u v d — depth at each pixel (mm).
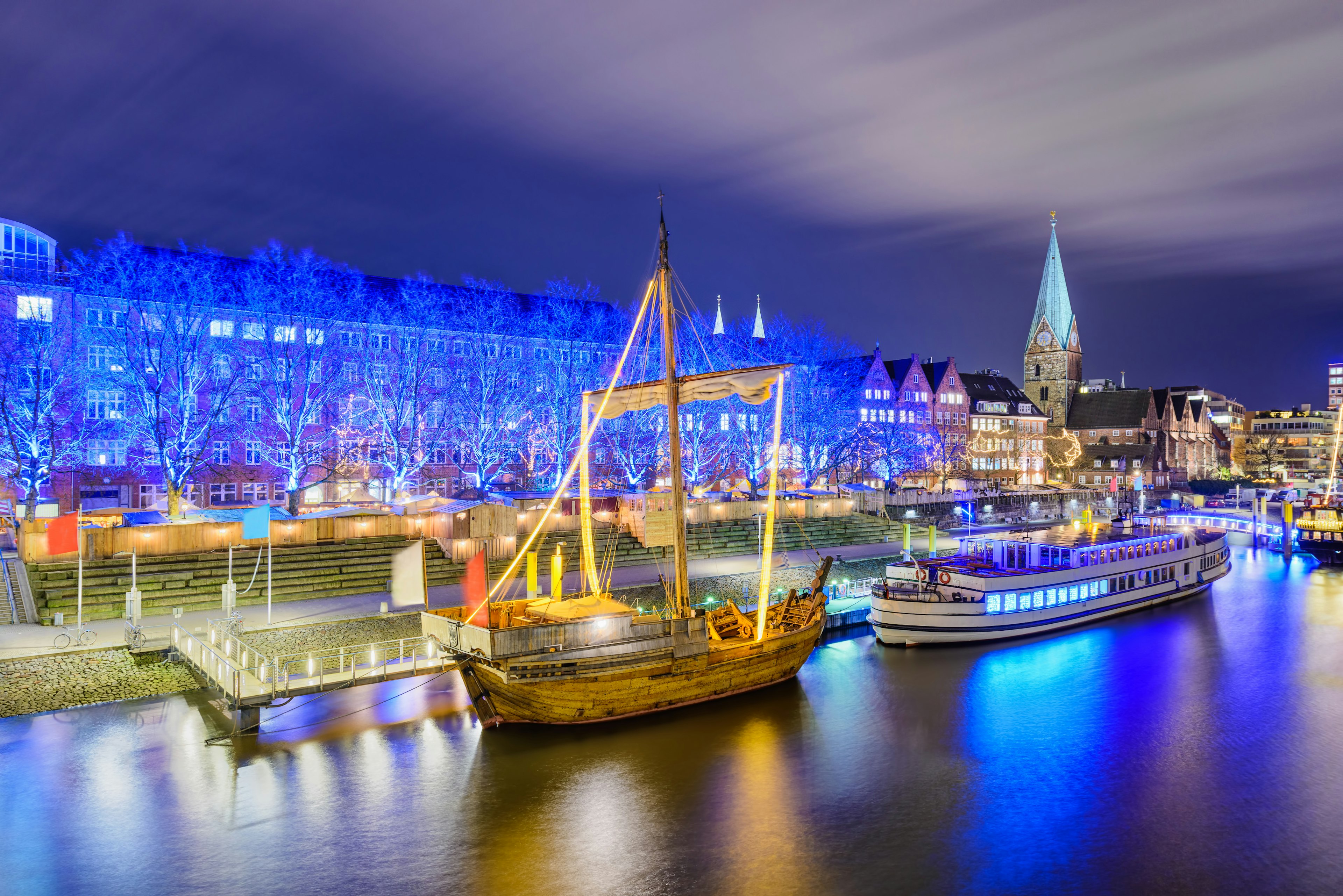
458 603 44594
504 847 24625
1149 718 35312
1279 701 37438
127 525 46938
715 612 39438
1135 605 55375
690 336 96375
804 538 70562
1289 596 61844
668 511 50625
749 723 34344
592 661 32125
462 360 77438
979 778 29547
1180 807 27375
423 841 24844
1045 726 34375
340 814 26281
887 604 45719
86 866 23141
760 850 24672
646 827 25906
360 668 33625
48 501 63406
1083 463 167125
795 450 98375
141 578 43531
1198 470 185625
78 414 63375
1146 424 167000
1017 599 47906
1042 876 23453
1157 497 147625
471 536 53719
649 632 33594
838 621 49531
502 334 80812
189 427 61750
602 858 24156
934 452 122438
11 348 57812
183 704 34000
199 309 63656
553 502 45250
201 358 62656
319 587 47031
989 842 25234
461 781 28734
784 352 99562
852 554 65875
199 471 68688
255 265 73625
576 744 31922
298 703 35406
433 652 35500
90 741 30531
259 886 22422
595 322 91500
